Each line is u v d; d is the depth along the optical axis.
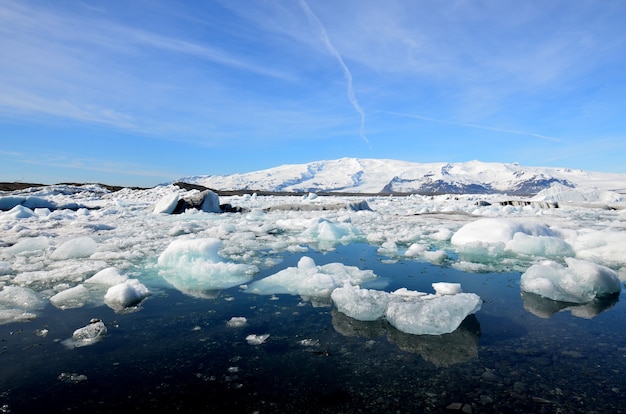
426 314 3.19
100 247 7.04
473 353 2.70
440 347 2.81
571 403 2.02
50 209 18.69
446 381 2.28
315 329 3.23
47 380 2.36
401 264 5.98
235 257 6.53
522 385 2.22
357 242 8.50
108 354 2.74
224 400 2.11
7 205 17.80
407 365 2.51
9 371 2.48
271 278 4.84
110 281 4.68
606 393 2.12
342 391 2.19
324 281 4.45
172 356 2.71
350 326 3.29
